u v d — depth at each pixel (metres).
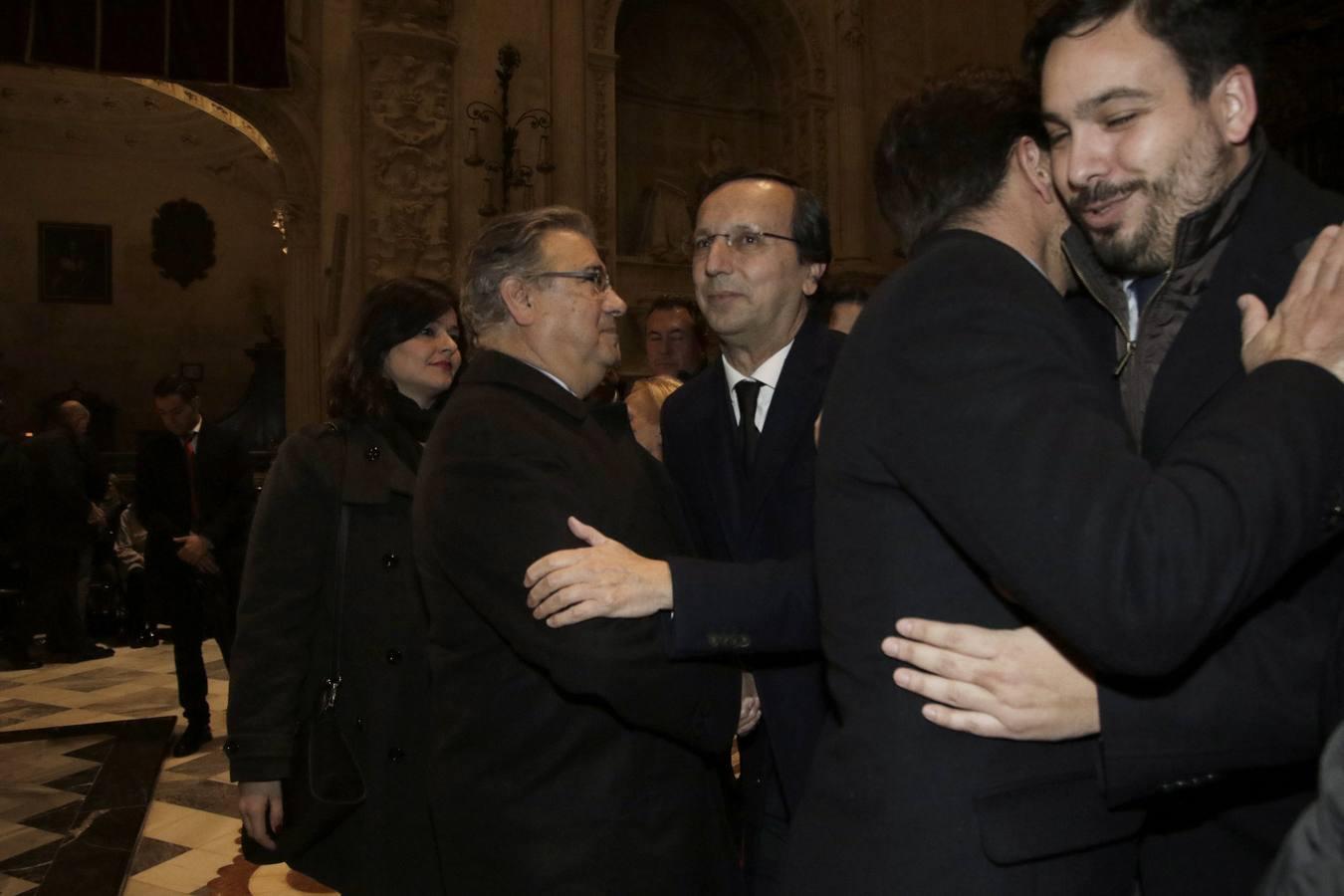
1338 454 0.89
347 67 9.72
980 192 1.17
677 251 11.24
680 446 1.97
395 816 1.89
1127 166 1.08
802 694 1.69
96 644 7.22
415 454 2.09
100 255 16.64
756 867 1.79
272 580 1.98
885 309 1.09
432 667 1.59
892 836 1.04
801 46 11.60
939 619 1.05
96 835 3.54
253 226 17.52
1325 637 1.03
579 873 1.42
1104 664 0.90
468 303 1.69
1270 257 1.11
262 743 1.89
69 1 8.82
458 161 9.81
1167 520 0.85
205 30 9.21
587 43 10.39
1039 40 1.15
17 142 16.08
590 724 1.48
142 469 4.64
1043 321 1.00
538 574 1.37
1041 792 1.03
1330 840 0.64
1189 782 1.00
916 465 1.00
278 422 15.70
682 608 1.42
